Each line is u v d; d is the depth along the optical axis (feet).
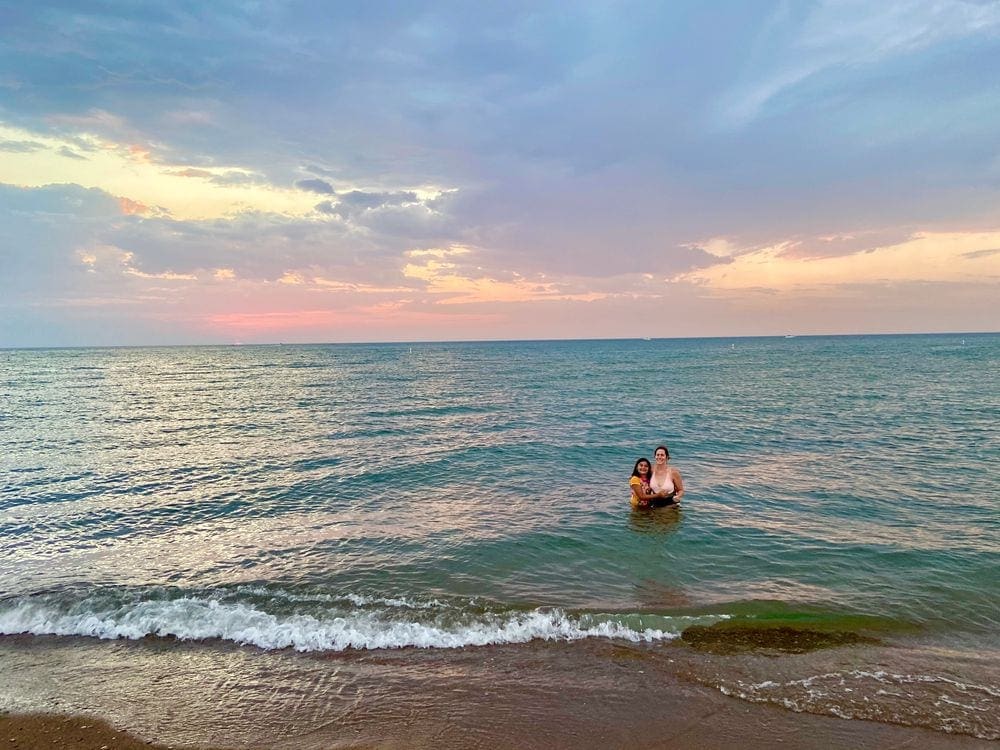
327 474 48.49
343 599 23.99
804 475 46.29
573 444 61.72
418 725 15.81
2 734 15.48
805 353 347.97
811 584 25.17
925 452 54.95
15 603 23.72
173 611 22.88
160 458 56.13
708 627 21.31
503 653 19.66
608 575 26.50
